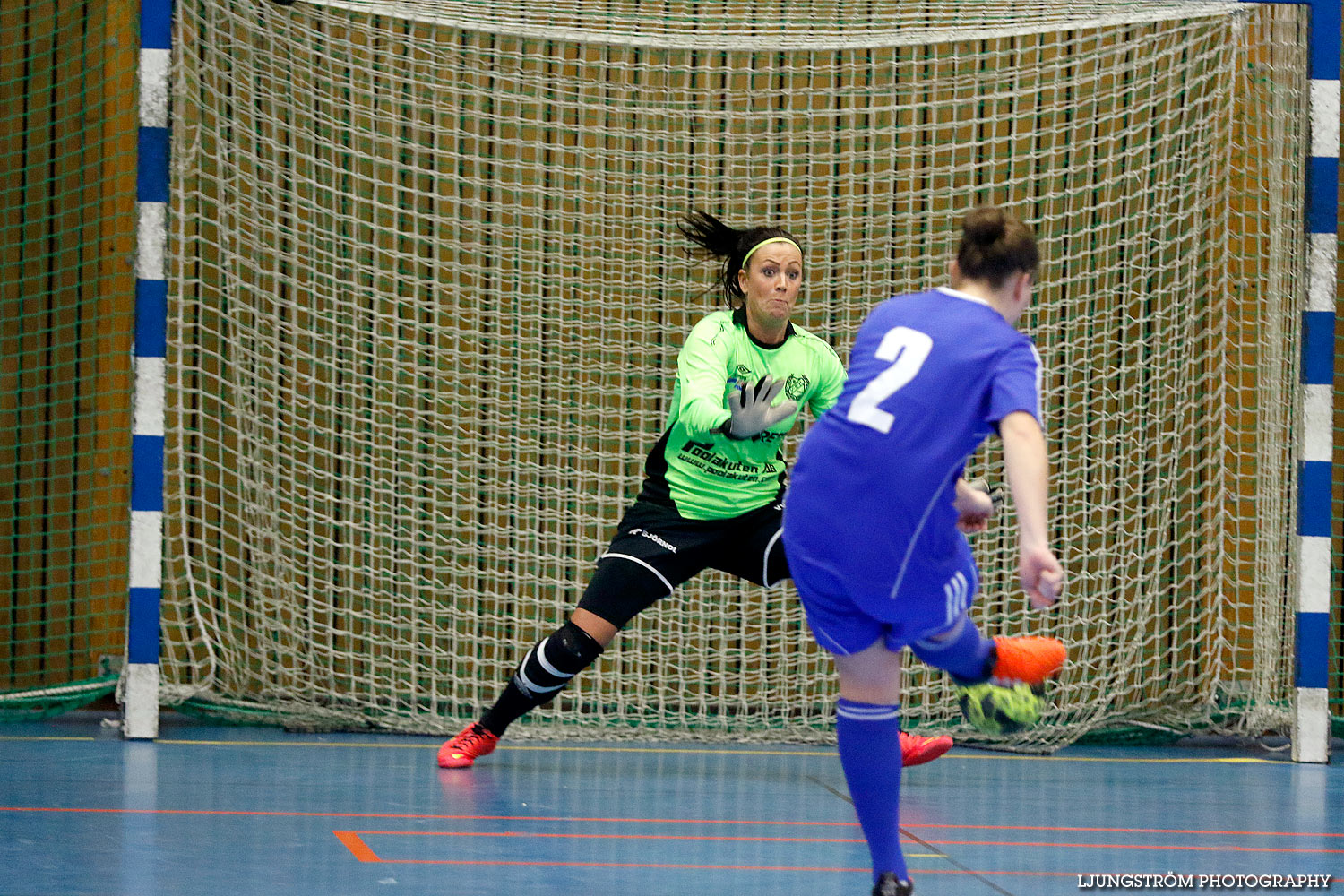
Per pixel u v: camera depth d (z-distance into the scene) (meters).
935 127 20.44
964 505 10.21
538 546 21.48
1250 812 14.77
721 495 15.63
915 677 21.89
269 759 16.86
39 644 21.83
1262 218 21.62
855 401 9.40
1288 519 19.33
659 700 21.09
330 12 21.33
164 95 17.69
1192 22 21.75
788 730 20.39
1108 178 20.47
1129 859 12.11
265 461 21.09
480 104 22.25
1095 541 22.33
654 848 12.16
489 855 11.65
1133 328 22.34
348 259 20.41
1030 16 18.78
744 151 22.73
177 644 20.80
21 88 22.08
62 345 22.05
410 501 22.30
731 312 15.77
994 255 9.50
